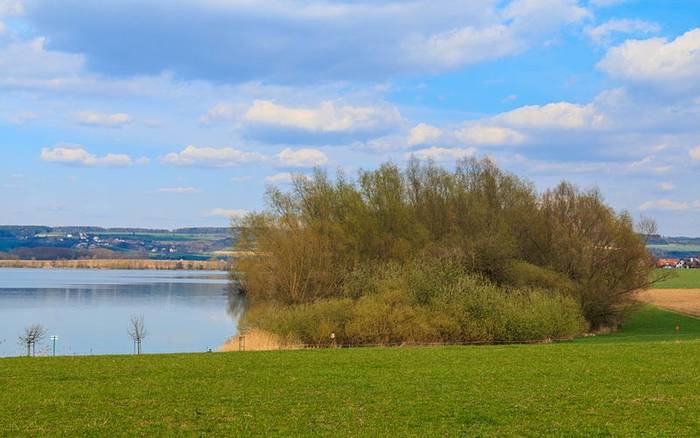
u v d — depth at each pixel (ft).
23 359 114.93
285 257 242.78
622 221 247.09
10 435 62.34
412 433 64.03
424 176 299.79
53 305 316.60
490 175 299.58
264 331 177.27
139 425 66.39
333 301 181.57
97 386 86.28
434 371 99.35
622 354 118.73
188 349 183.32
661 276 258.98
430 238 268.21
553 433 64.13
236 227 290.56
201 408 73.61
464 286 185.16
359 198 278.26
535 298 189.26
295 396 80.33
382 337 171.22
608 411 72.23
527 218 258.37
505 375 95.35
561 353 121.80
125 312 285.23
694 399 77.92
